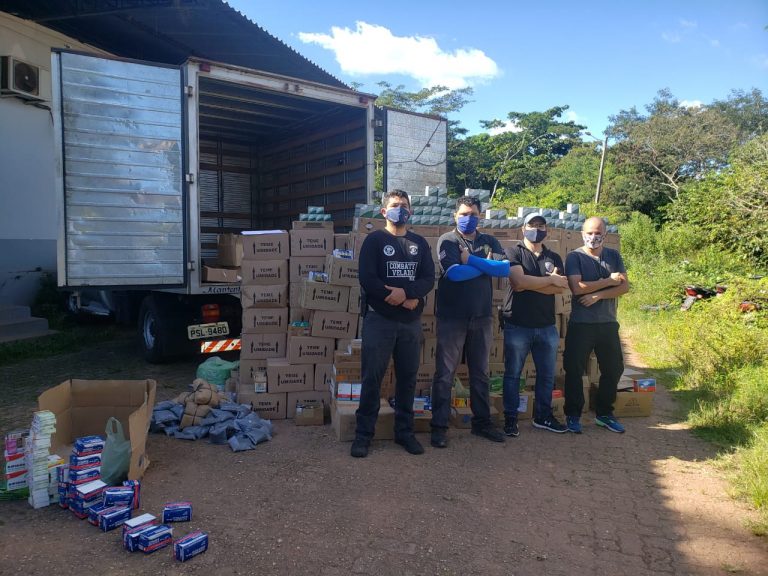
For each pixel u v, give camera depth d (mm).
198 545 2729
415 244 4027
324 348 4809
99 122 5508
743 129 34562
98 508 3047
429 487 3525
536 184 37781
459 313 4160
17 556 2697
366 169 7824
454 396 4688
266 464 3844
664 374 6566
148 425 3672
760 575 2629
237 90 7371
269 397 4766
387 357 4008
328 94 7254
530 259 4402
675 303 10562
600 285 4465
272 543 2850
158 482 3537
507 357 4465
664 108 33125
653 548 2863
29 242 9734
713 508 3291
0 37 8914
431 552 2795
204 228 9539
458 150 38500
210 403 4570
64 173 5379
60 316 9492
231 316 6652
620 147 32438
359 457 3979
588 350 4559
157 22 9055
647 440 4438
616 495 3455
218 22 8945
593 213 24203
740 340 6148
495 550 2826
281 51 10383
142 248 5762
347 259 4727
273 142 9805
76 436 3953
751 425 4484
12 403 5305
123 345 8023
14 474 3289
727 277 11391
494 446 4270
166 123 5828
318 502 3295
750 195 14695
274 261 4902
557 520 3137
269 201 10008
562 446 4293
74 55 5371
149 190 5770
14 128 9438
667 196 30688
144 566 2637
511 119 43719
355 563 2691
